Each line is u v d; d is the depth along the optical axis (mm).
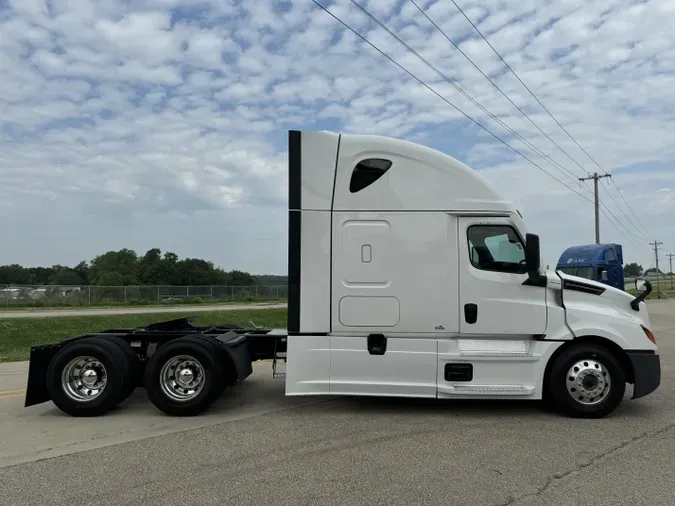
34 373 6656
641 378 6312
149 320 25906
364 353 6402
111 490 4172
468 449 5152
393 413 6660
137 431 5891
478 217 6438
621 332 6324
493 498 3988
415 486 4223
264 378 9453
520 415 6520
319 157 6531
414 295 6383
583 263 22359
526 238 6312
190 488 4203
